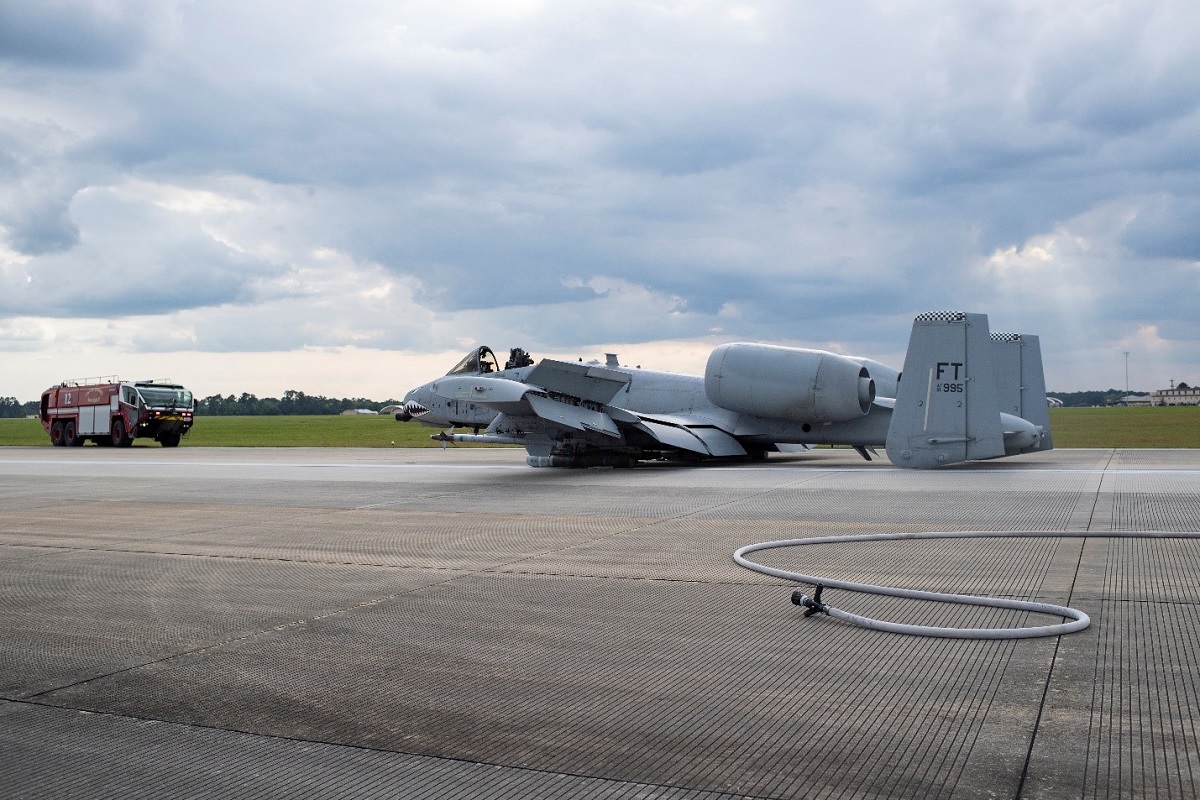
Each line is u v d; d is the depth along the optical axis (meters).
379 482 22.06
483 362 31.95
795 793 4.53
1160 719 5.39
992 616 8.00
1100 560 10.45
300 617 8.34
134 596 9.40
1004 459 26.61
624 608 8.50
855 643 7.20
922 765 4.82
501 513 15.75
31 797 4.61
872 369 28.36
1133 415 86.69
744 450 28.16
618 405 30.47
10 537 13.78
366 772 4.86
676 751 5.07
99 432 46.28
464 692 6.13
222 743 5.29
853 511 15.19
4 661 7.02
